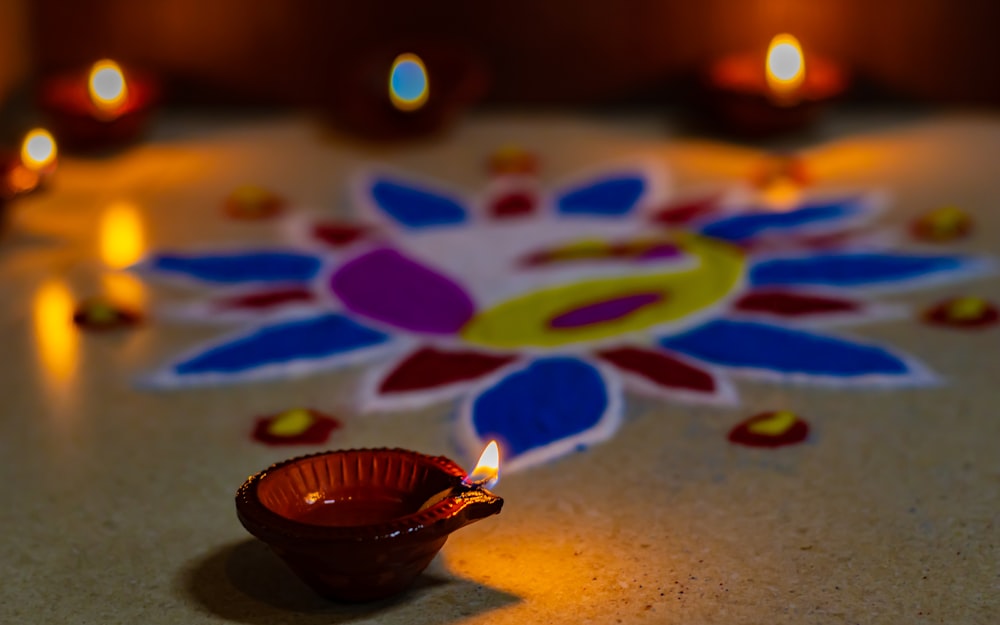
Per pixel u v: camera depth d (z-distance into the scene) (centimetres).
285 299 117
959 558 90
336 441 100
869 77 152
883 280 117
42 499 96
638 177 138
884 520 93
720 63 151
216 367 108
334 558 85
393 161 142
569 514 94
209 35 152
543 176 138
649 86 153
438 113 146
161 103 154
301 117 153
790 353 108
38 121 149
